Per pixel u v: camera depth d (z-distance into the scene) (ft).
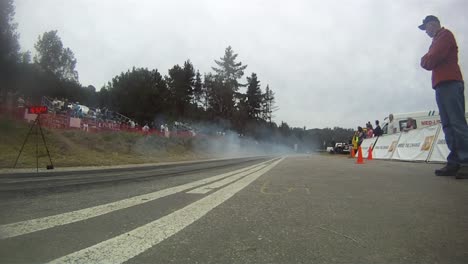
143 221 10.02
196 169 39.63
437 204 11.93
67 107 93.30
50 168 42.16
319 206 11.95
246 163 57.36
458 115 19.56
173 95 178.91
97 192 17.67
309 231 8.63
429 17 20.49
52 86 99.91
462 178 19.47
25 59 88.07
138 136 98.12
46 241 7.89
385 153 57.67
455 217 9.93
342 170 28.89
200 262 6.45
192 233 8.52
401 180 19.53
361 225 9.15
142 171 36.45
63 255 6.88
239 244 7.58
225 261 6.50
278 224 9.40
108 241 7.84
